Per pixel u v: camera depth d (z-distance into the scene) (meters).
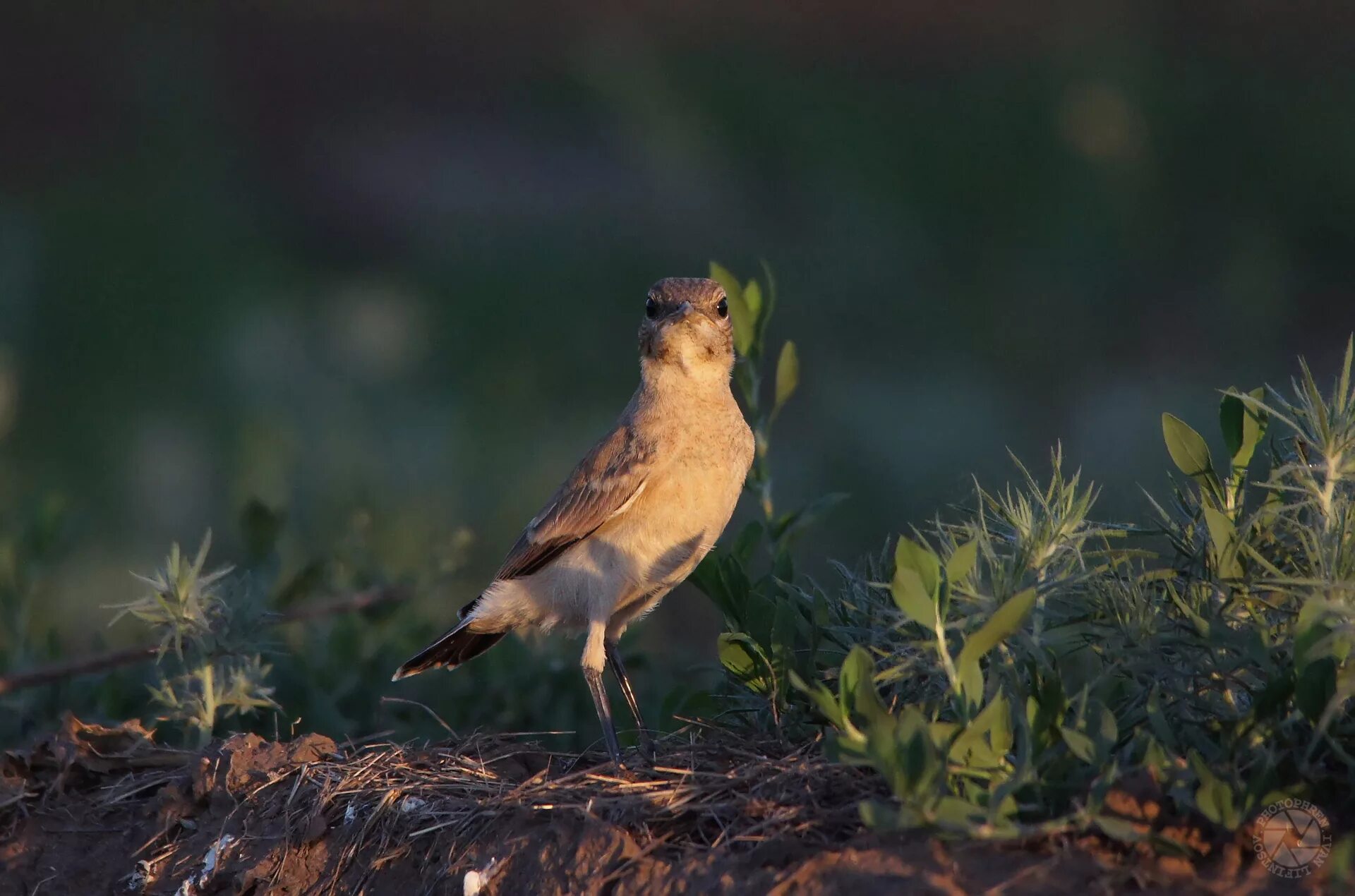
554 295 21.72
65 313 20.09
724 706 8.01
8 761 7.87
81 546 14.04
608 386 20.00
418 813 6.88
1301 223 21.58
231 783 7.36
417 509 13.91
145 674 10.12
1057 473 6.81
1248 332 19.67
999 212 21.64
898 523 15.36
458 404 17.69
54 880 7.34
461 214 25.56
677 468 8.22
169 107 27.11
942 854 5.57
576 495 8.35
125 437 16.81
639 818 6.39
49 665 9.12
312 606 10.14
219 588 8.68
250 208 25.28
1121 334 20.28
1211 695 6.18
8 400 17.22
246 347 18.41
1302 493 6.84
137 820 7.58
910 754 5.51
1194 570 6.72
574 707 9.95
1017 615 5.69
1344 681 5.69
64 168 26.22
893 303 20.72
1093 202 21.39
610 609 8.29
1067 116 22.50
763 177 23.59
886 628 6.86
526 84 30.97
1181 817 5.58
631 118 24.22
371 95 30.83
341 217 25.70
